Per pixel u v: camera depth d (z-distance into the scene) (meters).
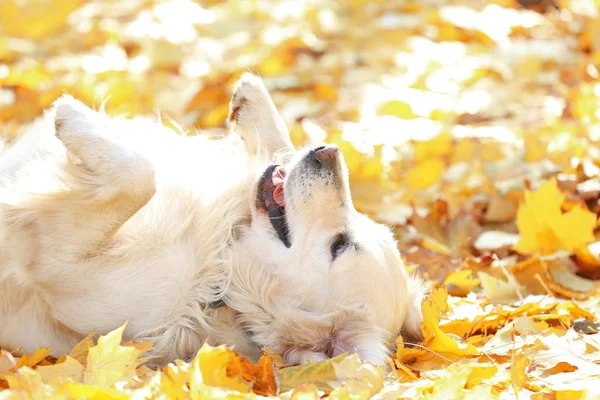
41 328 4.28
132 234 4.20
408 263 5.77
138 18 10.64
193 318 4.32
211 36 10.39
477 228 6.25
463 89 9.05
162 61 9.45
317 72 9.31
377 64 9.78
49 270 4.05
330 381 3.76
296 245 4.43
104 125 4.18
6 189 4.22
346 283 4.39
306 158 4.44
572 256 5.78
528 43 10.05
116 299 4.12
